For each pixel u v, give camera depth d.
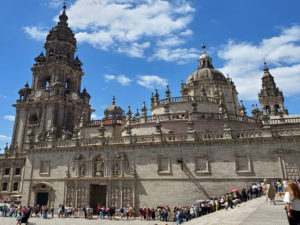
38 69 70.12
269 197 18.47
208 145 34.16
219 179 32.56
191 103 43.22
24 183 41.78
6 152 59.38
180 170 34.38
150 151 36.38
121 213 33.88
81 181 38.75
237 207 21.95
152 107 46.56
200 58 69.31
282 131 31.53
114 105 70.31
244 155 32.44
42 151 42.56
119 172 36.97
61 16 78.44
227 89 60.12
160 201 34.09
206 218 19.39
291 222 8.17
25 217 28.06
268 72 78.75
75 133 44.75
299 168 29.75
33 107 65.25
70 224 29.77
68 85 73.94
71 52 75.94
